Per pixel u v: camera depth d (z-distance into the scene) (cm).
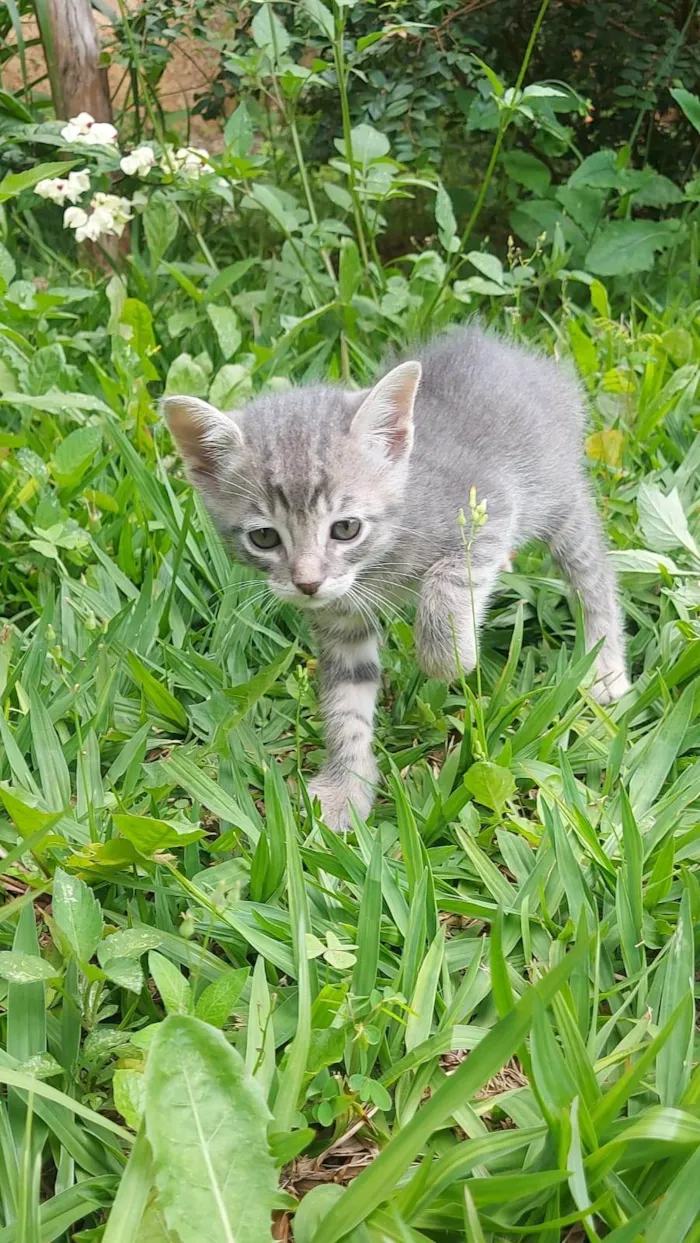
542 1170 24
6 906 27
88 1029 28
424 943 29
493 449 43
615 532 48
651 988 28
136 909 31
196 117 92
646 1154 23
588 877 31
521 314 68
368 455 39
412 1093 26
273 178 76
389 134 71
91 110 71
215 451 40
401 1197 23
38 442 53
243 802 35
